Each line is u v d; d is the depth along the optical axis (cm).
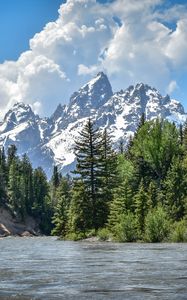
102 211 8656
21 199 18638
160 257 3353
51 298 1608
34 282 2031
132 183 9650
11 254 4225
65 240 9075
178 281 2005
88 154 8925
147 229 6106
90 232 8431
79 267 2716
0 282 2038
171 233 6034
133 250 4316
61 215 11675
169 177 8369
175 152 9881
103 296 1642
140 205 7519
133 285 1900
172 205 8000
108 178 9581
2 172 19388
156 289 1791
